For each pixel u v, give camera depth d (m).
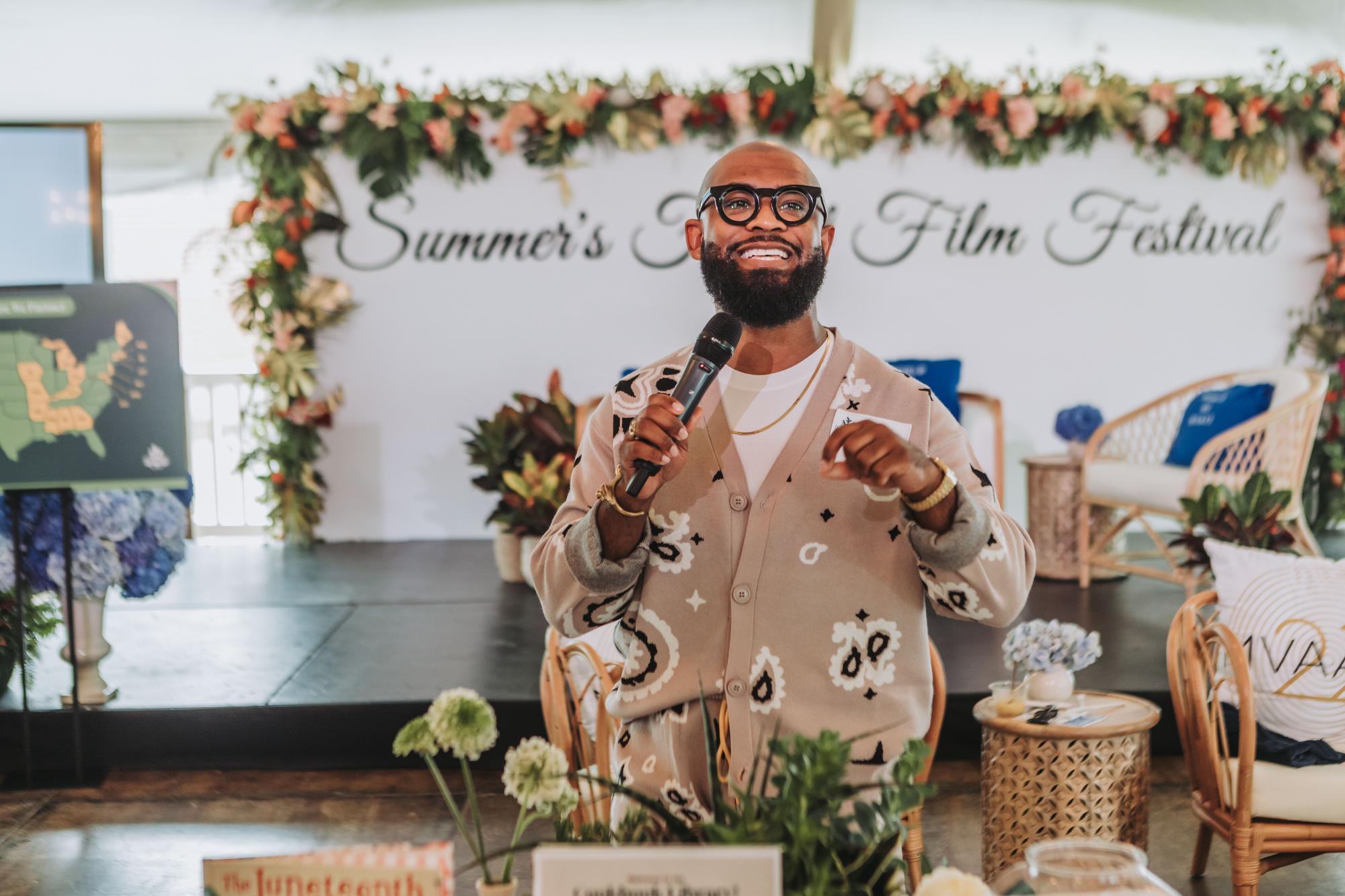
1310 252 6.70
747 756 1.40
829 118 6.38
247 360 7.25
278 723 3.81
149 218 7.11
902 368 5.61
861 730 1.40
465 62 6.61
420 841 3.28
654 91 6.43
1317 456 6.65
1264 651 2.69
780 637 1.41
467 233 6.62
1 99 6.74
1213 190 6.64
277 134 6.39
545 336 6.70
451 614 4.94
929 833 3.31
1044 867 1.12
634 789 1.47
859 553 1.41
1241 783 2.55
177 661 4.31
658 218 6.63
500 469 5.50
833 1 5.93
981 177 6.59
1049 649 3.02
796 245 1.40
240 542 6.90
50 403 3.31
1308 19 6.11
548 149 6.52
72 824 3.43
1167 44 6.45
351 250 6.61
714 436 1.45
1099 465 5.32
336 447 6.73
